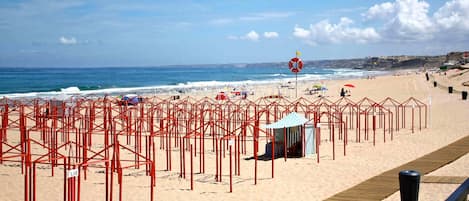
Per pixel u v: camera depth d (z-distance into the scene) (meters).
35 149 28.62
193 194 18.20
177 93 80.75
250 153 27.16
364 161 23.72
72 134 35.06
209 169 22.81
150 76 179.00
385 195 16.30
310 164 23.39
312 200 16.75
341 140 31.22
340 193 16.97
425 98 61.66
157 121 41.03
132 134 32.97
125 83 126.56
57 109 39.97
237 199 17.36
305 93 77.69
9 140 32.81
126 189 19.05
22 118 32.59
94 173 22.00
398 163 22.72
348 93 73.31
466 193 7.52
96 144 30.98
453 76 117.25
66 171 14.46
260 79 153.00
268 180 20.25
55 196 17.97
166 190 18.86
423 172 19.67
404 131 34.47
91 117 32.47
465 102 54.00
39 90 93.00
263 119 41.69
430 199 15.41
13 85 110.81
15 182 20.33
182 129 36.28
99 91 88.69
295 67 64.94
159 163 24.52
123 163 24.39
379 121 38.50
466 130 32.94
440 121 38.88
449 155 23.41
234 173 21.73
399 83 100.44
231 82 128.62
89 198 17.58
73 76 170.50
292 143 25.75
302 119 25.95
